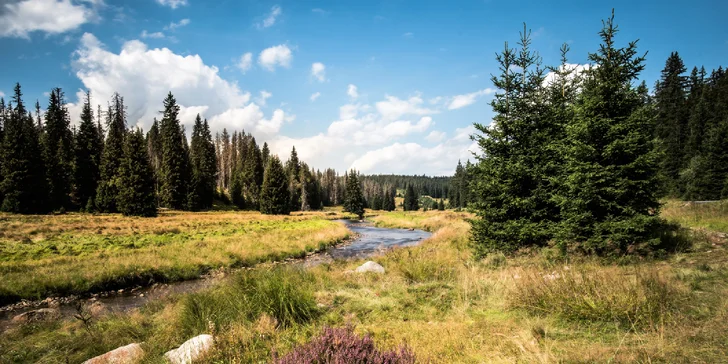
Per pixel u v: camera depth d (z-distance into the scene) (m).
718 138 31.23
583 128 10.33
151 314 8.54
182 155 58.66
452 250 15.87
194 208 57.31
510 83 12.80
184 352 4.59
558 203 11.02
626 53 10.52
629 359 3.63
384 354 3.00
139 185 42.69
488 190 12.86
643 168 9.70
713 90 50.78
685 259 8.65
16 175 39.69
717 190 30.78
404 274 9.94
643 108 9.88
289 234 26.28
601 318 5.05
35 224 27.39
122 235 23.88
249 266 17.62
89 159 50.06
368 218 68.88
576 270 7.73
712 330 4.03
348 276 10.32
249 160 84.12
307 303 6.76
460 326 5.40
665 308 4.84
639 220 9.41
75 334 7.17
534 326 5.04
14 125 41.53
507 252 12.22
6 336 7.38
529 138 12.37
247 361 4.46
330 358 2.98
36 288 12.15
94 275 13.48
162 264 15.48
